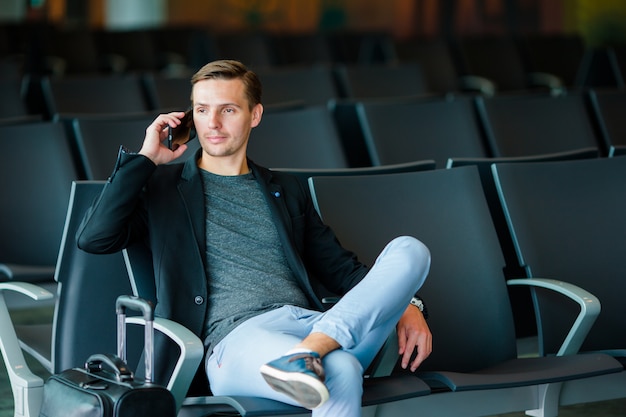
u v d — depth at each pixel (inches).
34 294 146.3
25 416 145.9
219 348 135.5
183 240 140.8
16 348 150.7
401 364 148.2
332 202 159.5
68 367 148.6
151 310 123.4
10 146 204.1
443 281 162.1
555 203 174.2
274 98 298.4
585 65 448.8
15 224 202.1
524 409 150.8
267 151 215.5
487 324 162.6
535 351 191.0
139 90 286.8
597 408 191.3
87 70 458.3
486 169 177.9
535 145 244.1
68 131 210.2
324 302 149.5
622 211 178.4
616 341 173.0
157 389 121.3
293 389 122.5
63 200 202.8
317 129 220.7
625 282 174.9
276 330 135.1
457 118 237.3
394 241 137.6
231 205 144.7
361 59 517.7
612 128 262.1
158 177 143.8
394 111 233.3
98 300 149.2
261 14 646.5
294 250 144.7
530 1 657.6
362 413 137.9
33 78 305.3
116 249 138.6
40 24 480.7
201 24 617.3
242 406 125.9
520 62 454.0
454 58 459.2
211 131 142.1
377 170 168.4
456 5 661.9
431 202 165.5
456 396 145.8
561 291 158.2
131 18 627.2
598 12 653.9
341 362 126.3
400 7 657.0
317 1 651.5
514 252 183.9
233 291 140.6
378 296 131.0
